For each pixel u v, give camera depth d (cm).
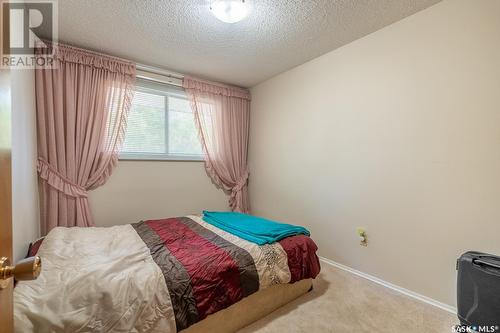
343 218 244
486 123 157
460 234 168
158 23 199
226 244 174
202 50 246
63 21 195
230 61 273
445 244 175
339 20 197
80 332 98
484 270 137
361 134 227
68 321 97
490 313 134
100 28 206
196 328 132
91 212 248
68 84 229
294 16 190
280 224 217
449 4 171
